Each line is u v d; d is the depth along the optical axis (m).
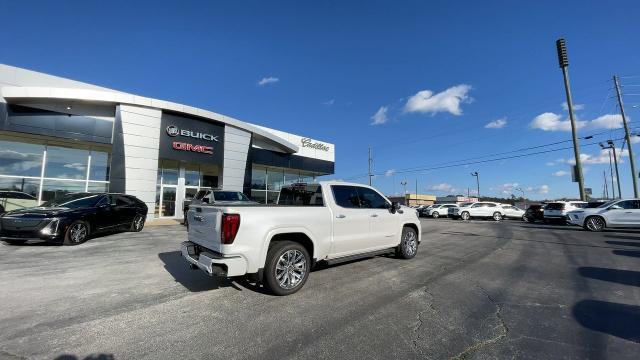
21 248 8.51
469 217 27.97
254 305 4.31
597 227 14.68
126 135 16.28
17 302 4.35
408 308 4.24
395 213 7.09
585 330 3.57
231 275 4.25
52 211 8.98
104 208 10.39
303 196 6.19
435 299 4.60
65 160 16.83
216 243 4.46
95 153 17.72
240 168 20.77
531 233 13.91
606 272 6.24
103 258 7.27
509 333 3.50
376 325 3.70
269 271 4.60
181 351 3.06
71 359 2.90
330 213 5.59
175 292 4.83
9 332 3.43
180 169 20.16
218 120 19.39
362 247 6.19
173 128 17.88
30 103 14.90
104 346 3.14
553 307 4.28
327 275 5.91
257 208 4.66
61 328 3.53
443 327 3.65
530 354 3.04
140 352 3.03
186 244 5.45
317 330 3.56
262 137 23.02
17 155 15.61
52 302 4.36
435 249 9.12
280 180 27.30
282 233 4.88
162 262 6.87
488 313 4.07
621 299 4.59
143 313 4.00
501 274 6.06
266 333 3.47
